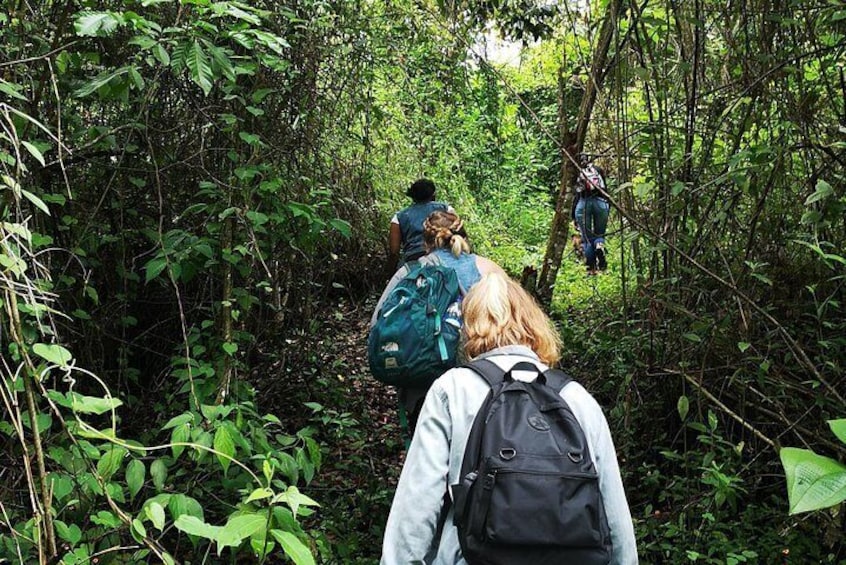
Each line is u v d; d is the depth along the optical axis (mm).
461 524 1730
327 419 4176
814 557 3043
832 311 3777
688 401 3654
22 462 2635
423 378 3465
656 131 4012
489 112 8641
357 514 3686
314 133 4375
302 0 3996
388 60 5441
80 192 3648
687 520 3385
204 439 2615
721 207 3846
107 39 3416
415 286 3496
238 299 3564
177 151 3838
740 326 3697
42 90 2924
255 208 3797
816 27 3729
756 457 3438
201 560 2990
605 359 4625
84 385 3568
